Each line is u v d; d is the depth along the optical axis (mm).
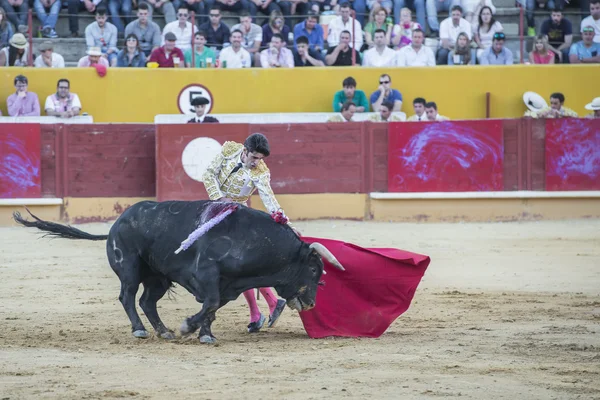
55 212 32750
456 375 11328
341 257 14484
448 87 37000
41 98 35469
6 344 13641
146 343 13711
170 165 32875
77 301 18234
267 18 38188
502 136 33688
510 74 37188
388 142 33531
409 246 26781
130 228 13805
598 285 20109
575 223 32625
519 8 40219
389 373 11445
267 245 13523
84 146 32906
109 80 35875
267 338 14328
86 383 10938
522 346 13320
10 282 20625
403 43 37750
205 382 10945
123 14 37469
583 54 38344
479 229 30953
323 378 11148
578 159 33906
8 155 32438
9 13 36844
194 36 36938
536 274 21703
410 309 17047
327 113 35719
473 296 18625
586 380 11047
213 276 13391
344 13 37438
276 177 33188
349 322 14422
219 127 32969
